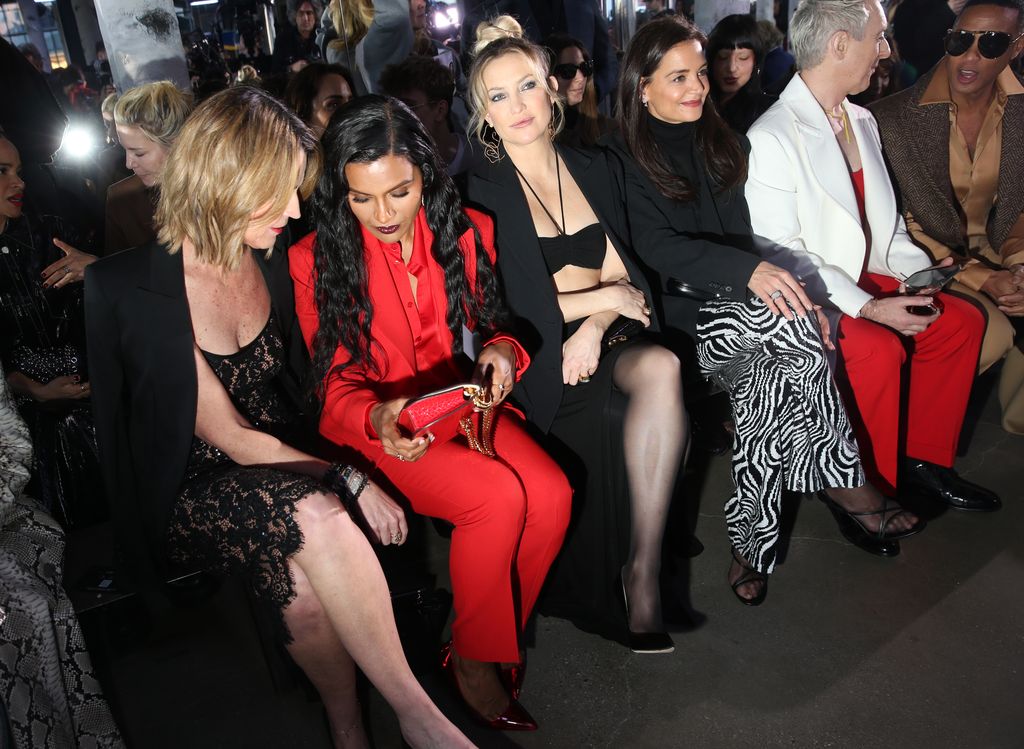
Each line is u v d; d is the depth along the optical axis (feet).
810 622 8.05
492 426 7.27
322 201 6.66
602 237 8.49
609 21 27.91
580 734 6.95
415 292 7.22
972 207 11.28
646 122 8.80
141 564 6.98
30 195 8.55
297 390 7.68
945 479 9.76
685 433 7.59
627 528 7.82
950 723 6.82
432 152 6.82
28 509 6.59
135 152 8.81
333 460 7.37
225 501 6.29
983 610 8.09
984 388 12.26
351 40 14.40
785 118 9.23
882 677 7.34
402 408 6.31
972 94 10.60
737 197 9.20
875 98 16.17
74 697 6.12
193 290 6.57
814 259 9.16
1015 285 10.27
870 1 8.94
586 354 7.88
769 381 8.09
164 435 6.57
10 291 7.93
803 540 9.30
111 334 6.40
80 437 8.18
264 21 24.29
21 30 32.14
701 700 7.20
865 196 9.93
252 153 6.05
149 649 7.88
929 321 8.63
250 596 7.03
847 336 8.89
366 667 6.23
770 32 17.61
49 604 5.97
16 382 7.86
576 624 8.17
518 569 7.10
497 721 6.99
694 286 8.87
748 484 8.27
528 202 8.18
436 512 6.91
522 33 8.26
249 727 7.06
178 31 17.01
